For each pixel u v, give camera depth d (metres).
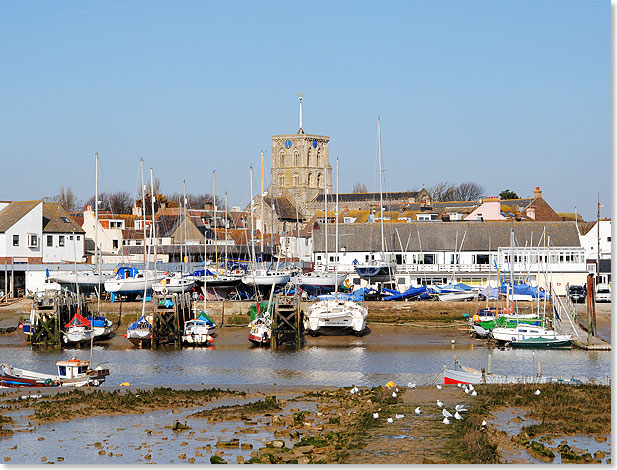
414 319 97.56
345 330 88.62
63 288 97.94
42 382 59.69
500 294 99.50
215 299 107.19
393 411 48.06
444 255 126.31
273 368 69.62
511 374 63.81
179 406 51.88
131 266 120.06
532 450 39.62
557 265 119.38
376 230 129.50
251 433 44.41
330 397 54.28
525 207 169.12
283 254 145.75
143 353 78.88
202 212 166.12
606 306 105.25
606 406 48.91
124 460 39.66
